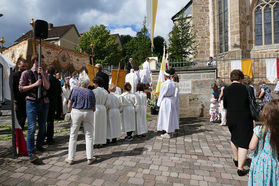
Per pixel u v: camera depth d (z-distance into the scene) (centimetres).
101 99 491
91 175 345
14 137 431
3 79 440
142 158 423
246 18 1609
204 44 1927
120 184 314
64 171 361
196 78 953
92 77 753
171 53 1648
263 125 220
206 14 1931
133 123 573
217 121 849
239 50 1541
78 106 389
